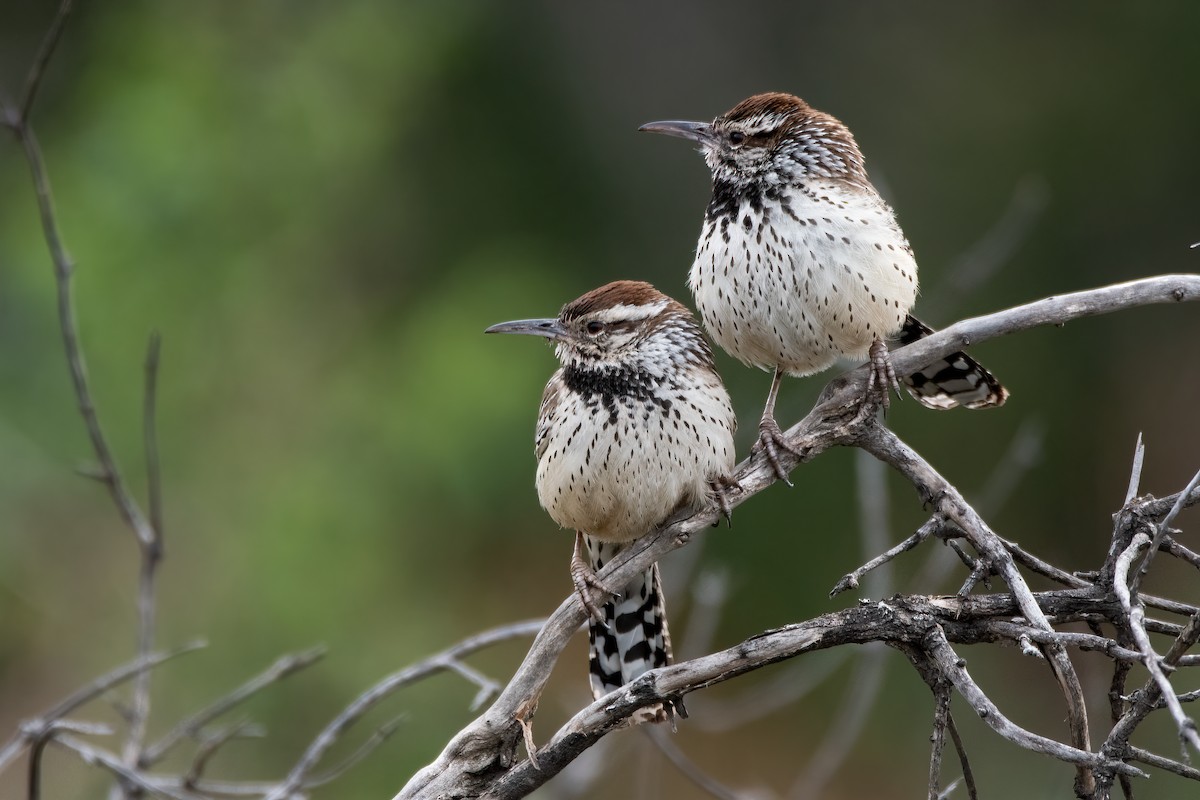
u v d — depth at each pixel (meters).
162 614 12.41
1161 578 12.01
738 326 6.54
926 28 15.59
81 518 12.62
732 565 13.85
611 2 15.42
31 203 13.54
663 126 6.88
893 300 6.35
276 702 12.02
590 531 6.51
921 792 12.85
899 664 13.30
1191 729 3.98
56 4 15.08
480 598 14.35
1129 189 15.12
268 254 14.02
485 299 14.09
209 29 14.44
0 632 12.17
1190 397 15.01
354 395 13.80
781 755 13.63
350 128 14.32
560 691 13.55
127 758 6.72
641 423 6.18
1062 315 5.68
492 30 15.02
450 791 5.43
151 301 13.34
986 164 15.12
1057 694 12.55
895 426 14.53
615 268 15.02
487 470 13.68
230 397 13.56
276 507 13.04
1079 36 15.36
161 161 13.53
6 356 12.97
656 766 9.93
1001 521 14.68
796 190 6.40
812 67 15.56
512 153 15.09
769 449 5.93
